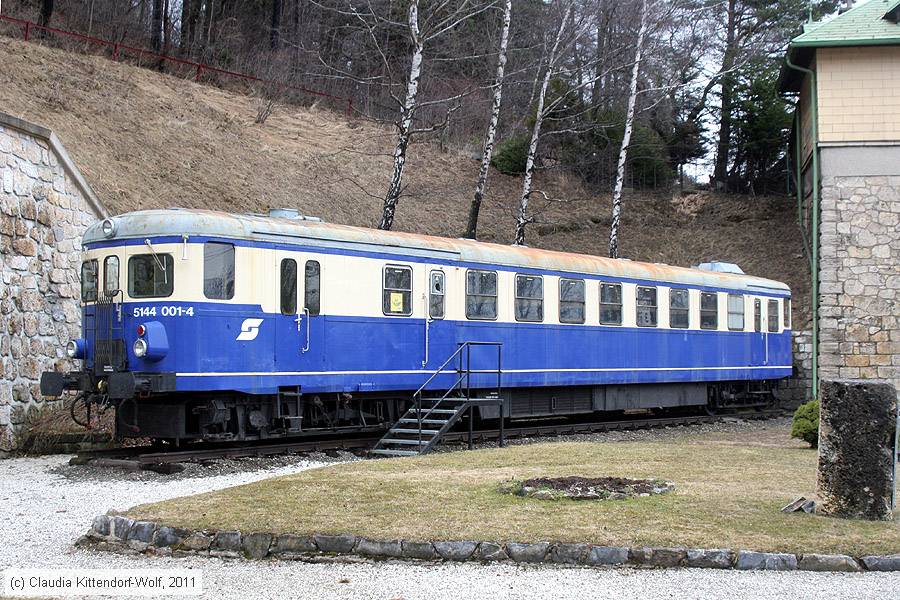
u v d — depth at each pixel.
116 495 11.10
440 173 35.16
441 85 40.59
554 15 34.25
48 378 13.79
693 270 22.86
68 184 17.39
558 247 32.47
